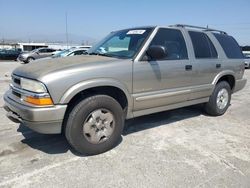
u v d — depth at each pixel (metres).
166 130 4.44
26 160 3.23
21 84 3.20
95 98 3.24
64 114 3.03
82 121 3.19
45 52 25.19
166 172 3.01
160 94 4.00
